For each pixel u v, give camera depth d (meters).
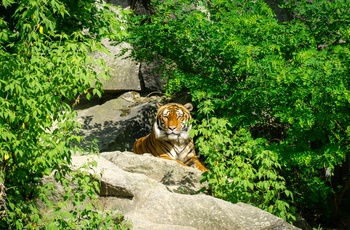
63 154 9.95
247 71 13.52
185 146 15.27
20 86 9.50
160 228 10.53
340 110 12.66
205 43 14.37
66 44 10.52
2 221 10.09
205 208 10.95
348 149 13.20
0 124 9.50
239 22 14.08
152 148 15.35
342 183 15.57
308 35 13.84
